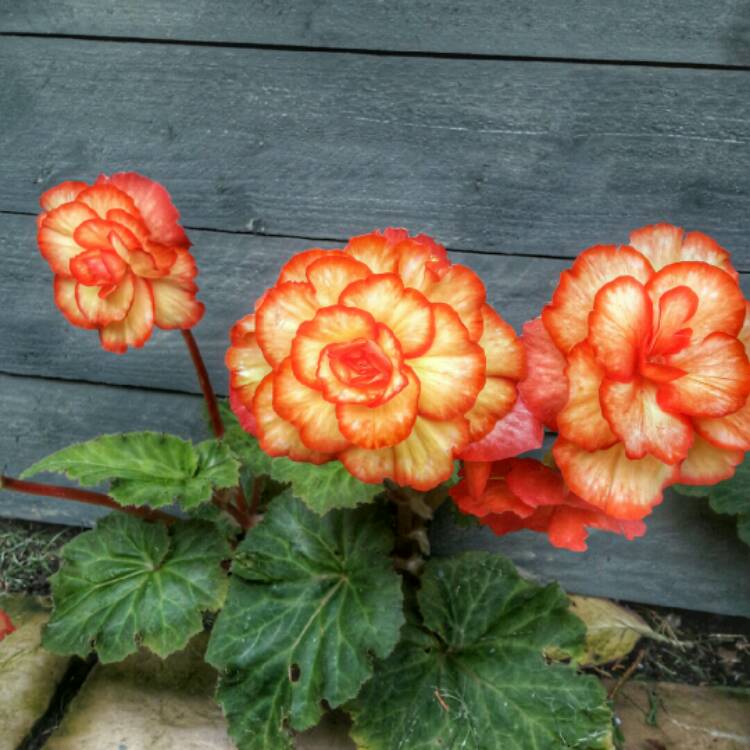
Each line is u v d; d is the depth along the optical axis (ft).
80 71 1.25
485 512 0.81
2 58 1.26
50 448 1.49
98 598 1.09
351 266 0.71
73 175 1.30
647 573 1.36
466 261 1.25
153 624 1.05
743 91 1.10
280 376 0.71
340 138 1.22
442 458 0.74
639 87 1.13
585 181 1.18
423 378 0.71
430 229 1.24
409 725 1.05
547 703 1.04
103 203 0.91
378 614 1.03
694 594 1.35
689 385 0.69
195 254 1.31
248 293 1.32
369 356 0.68
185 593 1.07
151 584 1.09
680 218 1.18
